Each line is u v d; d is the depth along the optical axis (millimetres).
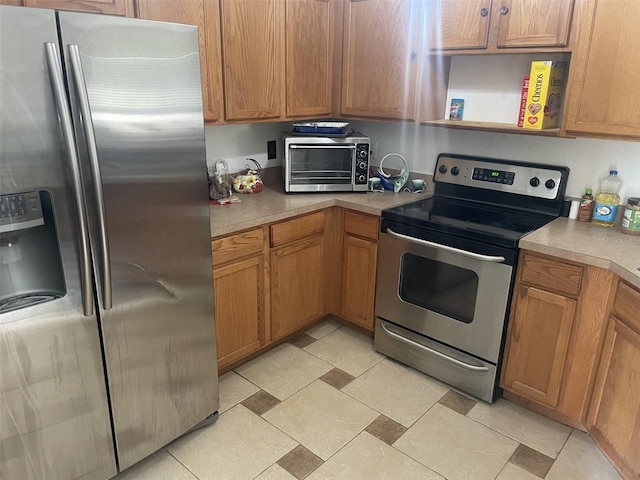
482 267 2229
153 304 1802
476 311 2303
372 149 3234
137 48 1546
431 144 2938
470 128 2486
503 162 2635
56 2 1700
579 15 2014
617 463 1917
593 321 1989
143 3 1956
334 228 2855
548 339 2137
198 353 2043
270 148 3137
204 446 2074
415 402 2377
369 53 2756
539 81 2236
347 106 2945
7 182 1355
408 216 2457
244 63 2430
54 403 1600
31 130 1365
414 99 2631
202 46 2223
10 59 1290
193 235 1879
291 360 2713
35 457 1599
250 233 2371
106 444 1786
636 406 1785
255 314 2541
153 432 1939
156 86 1625
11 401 1498
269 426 2199
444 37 2449
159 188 1713
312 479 1910
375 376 2580
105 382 1721
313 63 2797
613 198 2273
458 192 2824
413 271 2523
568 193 2482
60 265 1543
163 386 1928
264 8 2451
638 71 1914
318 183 2867
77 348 1610
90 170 1477
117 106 1532
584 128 2104
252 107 2531
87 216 1514
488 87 2635
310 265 2783
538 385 2223
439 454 2047
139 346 1792
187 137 1763
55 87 1359
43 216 1495
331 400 2381
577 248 1988
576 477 1931
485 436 2156
